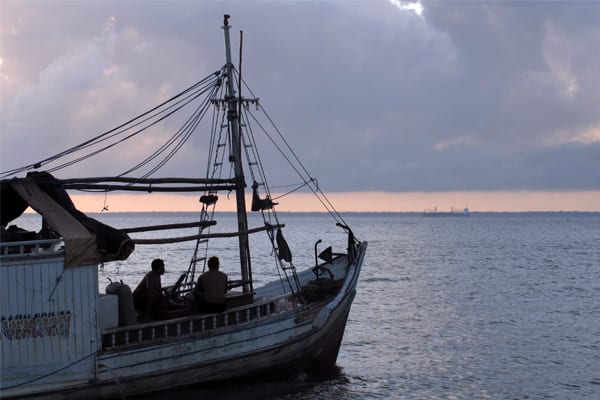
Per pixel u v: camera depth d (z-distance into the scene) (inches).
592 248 3791.8
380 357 860.6
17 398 495.5
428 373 779.4
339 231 7381.9
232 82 730.2
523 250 3560.5
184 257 2864.2
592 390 712.4
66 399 513.7
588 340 979.9
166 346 560.1
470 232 7219.5
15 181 551.8
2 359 500.7
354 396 674.2
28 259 506.3
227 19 733.9
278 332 622.2
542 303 1397.6
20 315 505.4
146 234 5984.3
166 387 561.0
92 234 527.2
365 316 1202.6
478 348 921.5
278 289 807.7
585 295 1540.4
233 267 2322.8
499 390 710.5
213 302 588.7
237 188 721.0
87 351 526.9
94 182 621.6
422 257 2950.3
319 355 701.3
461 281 1859.0
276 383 654.5
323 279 760.3
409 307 1326.3
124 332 547.2
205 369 577.9
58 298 516.4
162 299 600.1
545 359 856.3
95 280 531.2
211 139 749.9
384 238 5374.0
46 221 559.5
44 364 513.0
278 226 701.9
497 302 1408.7
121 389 537.3
